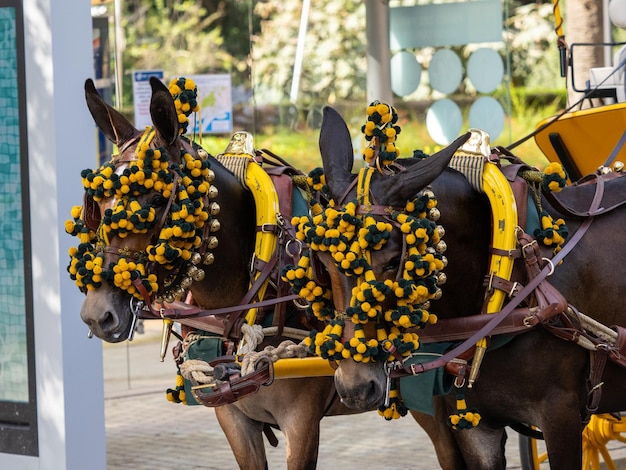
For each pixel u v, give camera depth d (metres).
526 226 5.41
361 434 10.31
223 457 9.46
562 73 7.96
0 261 7.52
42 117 7.11
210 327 5.74
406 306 4.61
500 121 13.42
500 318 5.19
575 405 5.48
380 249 4.61
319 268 4.76
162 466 9.16
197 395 5.48
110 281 5.10
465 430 5.68
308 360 5.48
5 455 7.47
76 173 7.19
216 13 27.66
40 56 7.10
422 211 4.75
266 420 6.00
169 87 5.64
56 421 7.17
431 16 13.49
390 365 4.72
